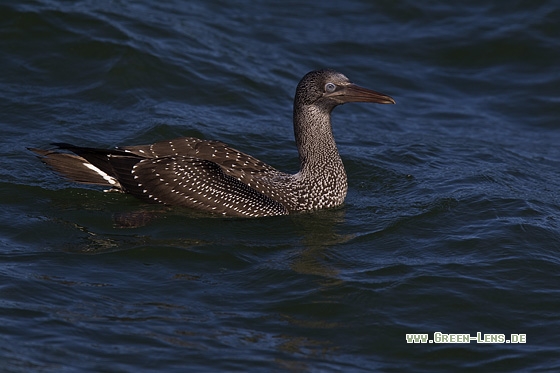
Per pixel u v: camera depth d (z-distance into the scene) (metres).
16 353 11.40
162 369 11.36
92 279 13.38
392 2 25.55
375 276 13.82
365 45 24.14
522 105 22.50
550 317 13.09
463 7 25.58
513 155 19.80
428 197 16.77
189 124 19.08
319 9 25.44
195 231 15.02
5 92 19.50
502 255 14.59
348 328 12.59
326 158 16.14
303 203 16.03
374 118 21.55
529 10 25.23
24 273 13.34
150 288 13.26
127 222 15.15
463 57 24.06
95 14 22.14
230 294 13.23
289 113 20.70
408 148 19.44
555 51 24.09
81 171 15.78
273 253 14.48
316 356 11.92
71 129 18.47
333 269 14.03
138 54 21.00
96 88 20.11
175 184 15.56
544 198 17.19
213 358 11.65
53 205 15.62
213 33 23.30
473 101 22.66
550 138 21.19
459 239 15.12
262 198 15.70
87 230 14.86
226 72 21.55
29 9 21.55
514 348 12.37
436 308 13.12
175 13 23.75
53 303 12.62
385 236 15.22
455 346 12.34
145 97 20.19
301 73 22.53
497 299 13.41
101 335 11.97
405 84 23.03
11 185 16.09
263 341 12.13
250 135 19.20
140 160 15.73
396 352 12.19
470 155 19.44
